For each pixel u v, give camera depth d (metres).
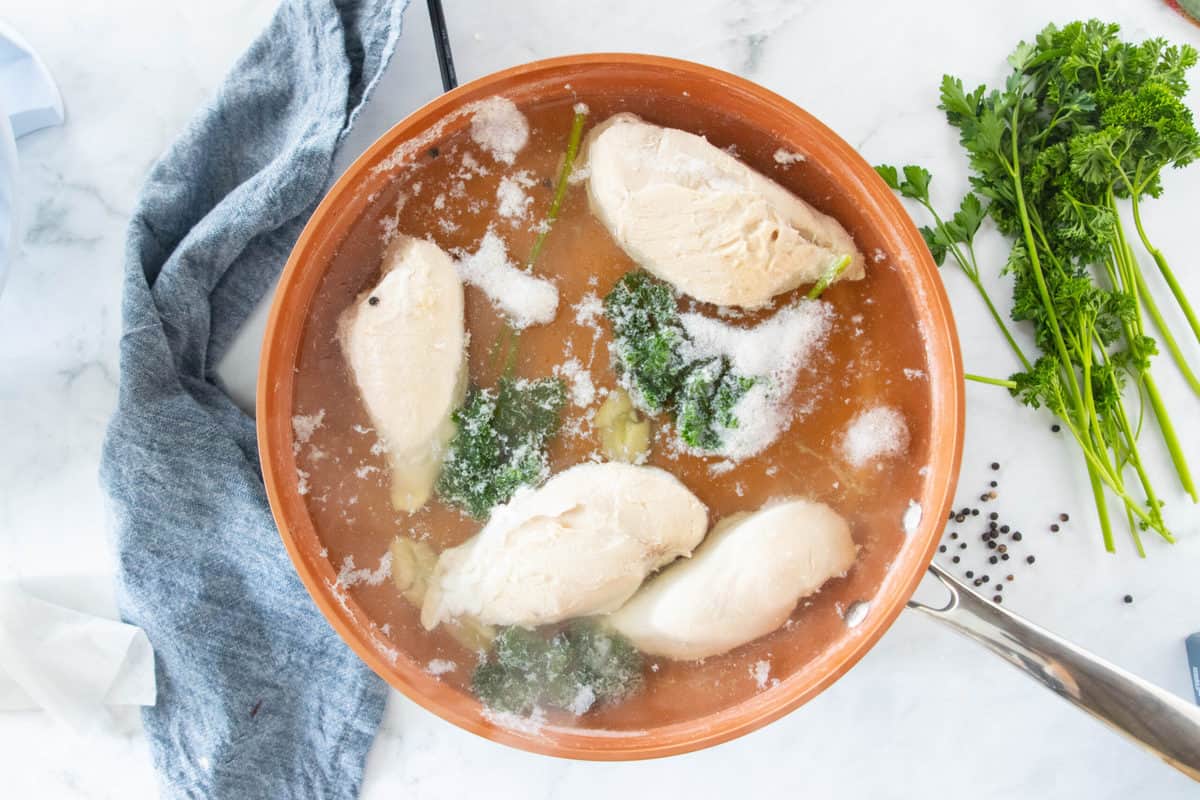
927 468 0.67
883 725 0.79
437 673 0.67
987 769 0.79
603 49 0.77
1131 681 0.68
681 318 0.67
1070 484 0.78
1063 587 0.78
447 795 0.78
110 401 0.78
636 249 0.67
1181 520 0.78
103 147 0.77
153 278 0.75
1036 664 0.69
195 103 0.78
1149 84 0.72
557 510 0.66
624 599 0.67
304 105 0.74
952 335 0.66
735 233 0.66
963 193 0.77
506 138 0.67
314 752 0.77
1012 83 0.75
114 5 0.77
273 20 0.73
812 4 0.77
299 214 0.75
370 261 0.67
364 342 0.66
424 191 0.67
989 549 0.78
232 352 0.77
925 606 0.70
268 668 0.76
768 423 0.67
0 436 0.77
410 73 0.76
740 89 0.66
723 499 0.67
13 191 0.70
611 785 0.78
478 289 0.67
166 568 0.74
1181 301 0.76
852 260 0.67
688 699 0.68
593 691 0.67
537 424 0.67
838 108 0.77
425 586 0.67
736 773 0.79
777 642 0.67
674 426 0.67
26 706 0.76
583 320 0.67
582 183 0.67
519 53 0.77
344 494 0.67
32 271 0.77
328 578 0.67
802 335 0.67
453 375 0.67
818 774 0.79
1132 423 0.78
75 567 0.77
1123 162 0.74
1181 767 0.68
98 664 0.74
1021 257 0.75
